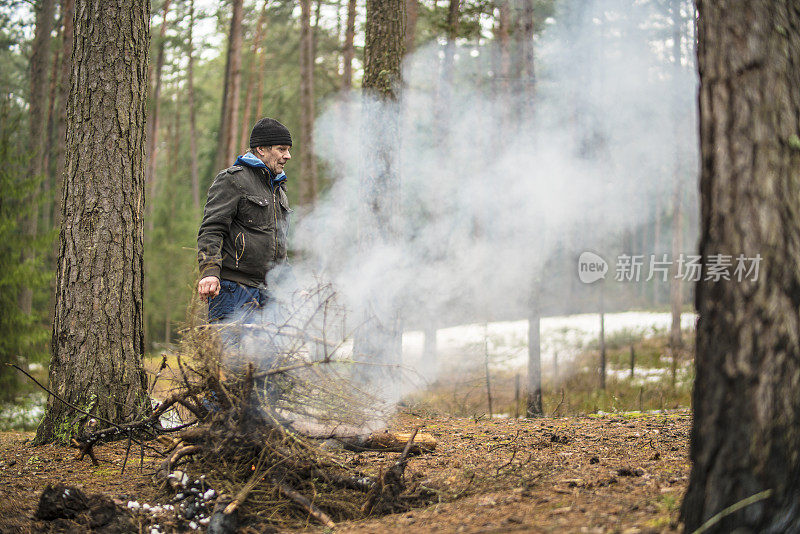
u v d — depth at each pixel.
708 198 2.11
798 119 2.03
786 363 1.94
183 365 3.16
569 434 4.73
